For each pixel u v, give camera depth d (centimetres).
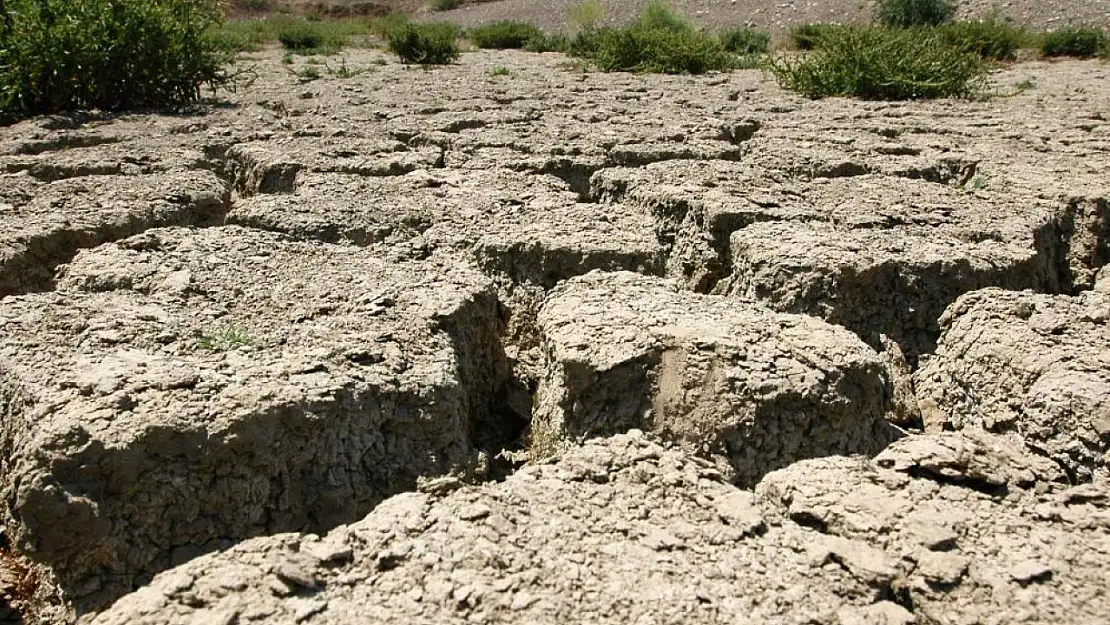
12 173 527
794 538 212
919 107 870
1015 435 293
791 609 190
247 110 804
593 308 309
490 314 338
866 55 978
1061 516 222
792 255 368
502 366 342
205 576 196
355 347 279
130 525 226
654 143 624
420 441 264
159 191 469
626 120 730
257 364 265
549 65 1404
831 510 224
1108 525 219
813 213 435
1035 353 303
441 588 194
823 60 1017
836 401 267
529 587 194
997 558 208
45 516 217
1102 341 309
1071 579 202
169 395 244
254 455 238
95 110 795
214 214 478
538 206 454
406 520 212
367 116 741
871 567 202
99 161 547
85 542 220
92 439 225
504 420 326
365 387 258
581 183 566
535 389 340
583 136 643
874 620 188
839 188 505
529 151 596
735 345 278
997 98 965
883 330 357
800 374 270
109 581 225
